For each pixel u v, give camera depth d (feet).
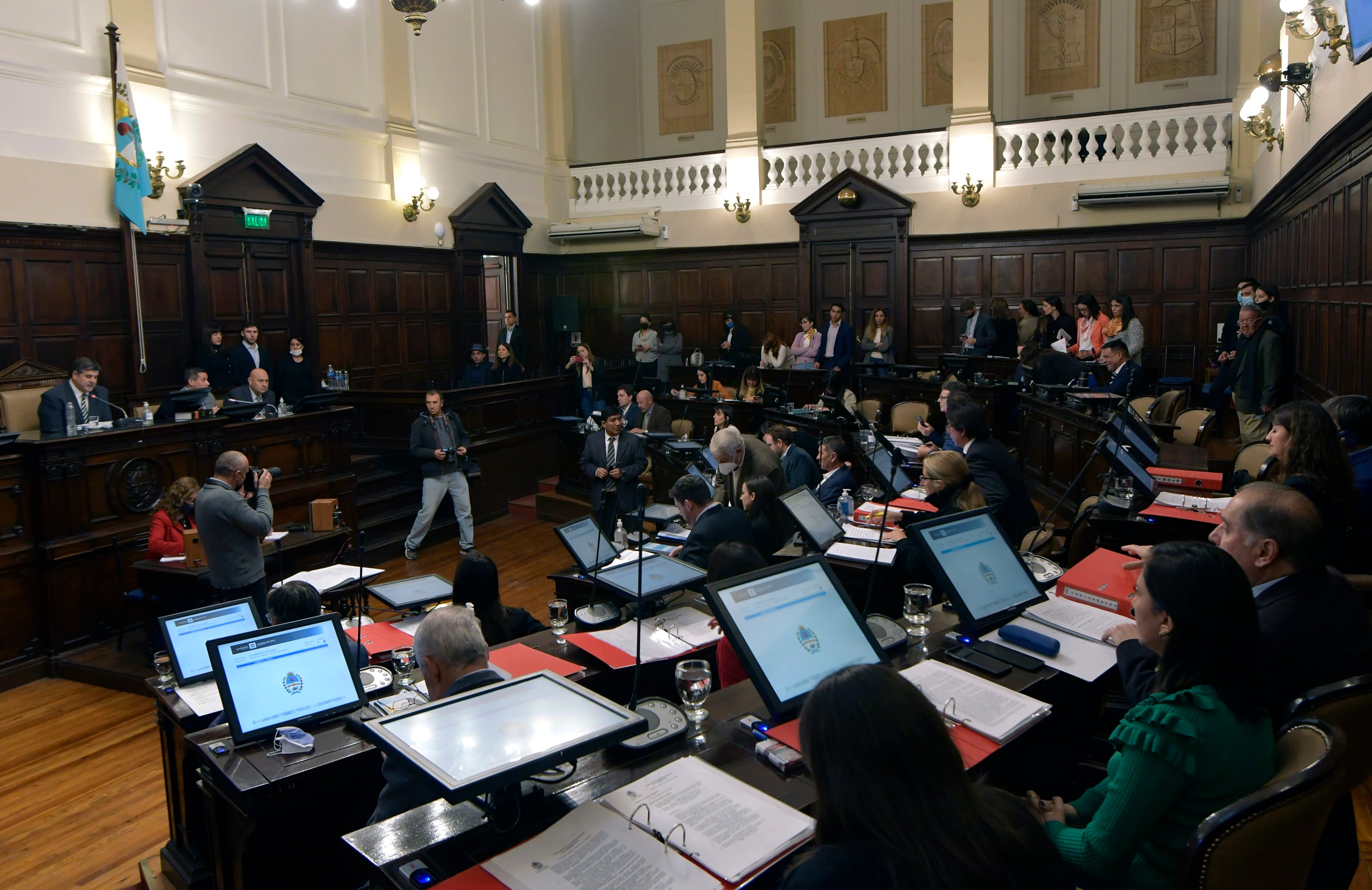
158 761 15.58
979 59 38.40
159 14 28.58
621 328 47.29
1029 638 8.30
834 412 25.49
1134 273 37.52
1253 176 34.27
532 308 45.73
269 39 32.22
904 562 12.41
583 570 12.68
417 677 10.41
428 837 5.74
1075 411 22.54
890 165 41.09
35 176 25.50
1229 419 31.40
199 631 10.93
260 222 31.53
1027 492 14.15
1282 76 22.27
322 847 9.59
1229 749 5.58
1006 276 39.52
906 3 46.37
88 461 19.99
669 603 11.30
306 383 31.35
